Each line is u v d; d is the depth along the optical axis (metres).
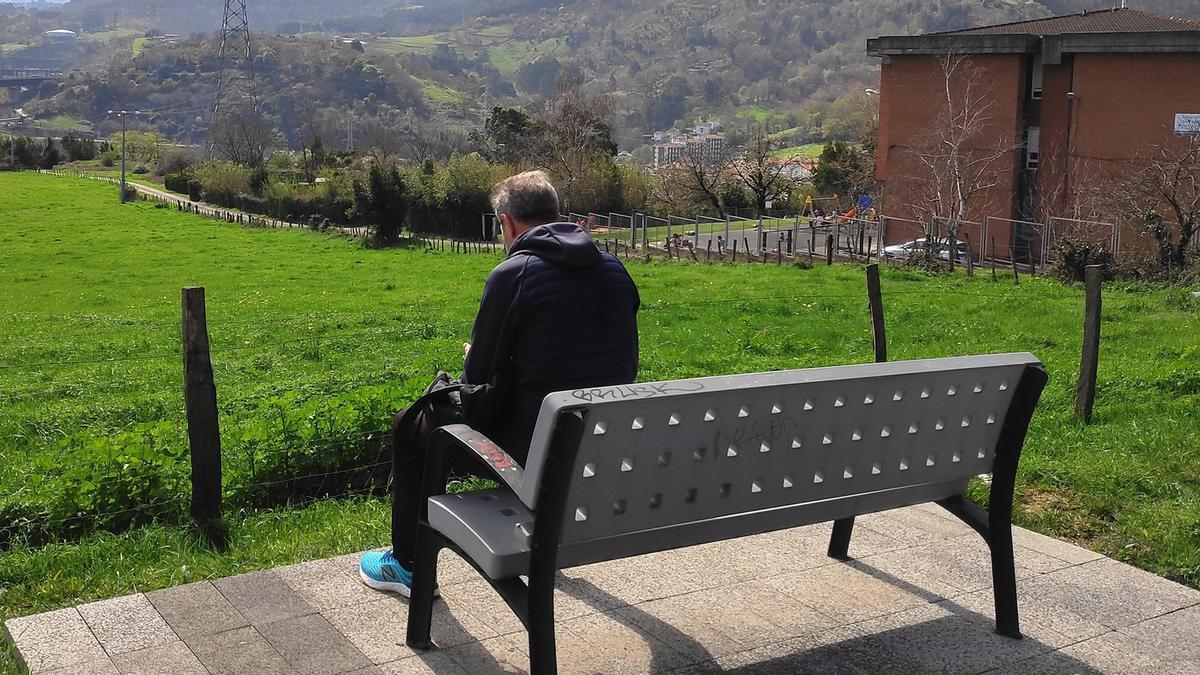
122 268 47.72
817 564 4.81
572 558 3.36
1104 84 40.59
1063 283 27.11
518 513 3.57
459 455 3.97
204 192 96.50
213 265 48.62
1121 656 3.97
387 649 3.94
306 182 92.88
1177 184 31.95
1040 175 42.56
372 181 59.03
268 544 5.20
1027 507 5.68
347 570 4.67
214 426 5.43
